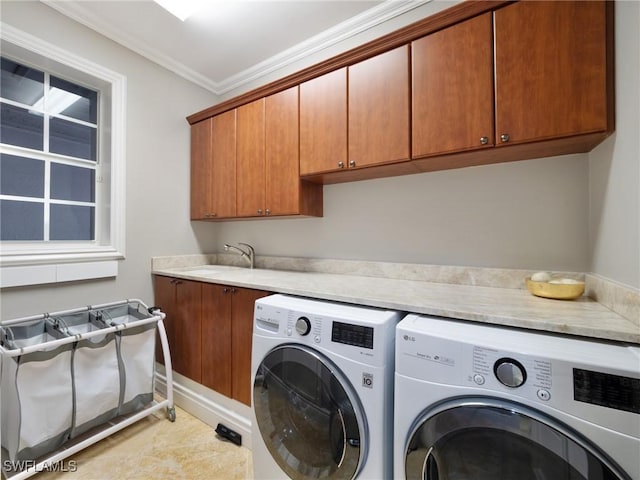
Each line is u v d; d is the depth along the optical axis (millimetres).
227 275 1962
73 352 1453
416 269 1768
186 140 2529
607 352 766
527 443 769
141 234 2193
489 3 1248
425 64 1410
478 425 810
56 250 1793
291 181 1907
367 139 1590
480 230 1604
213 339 1814
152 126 2268
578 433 710
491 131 1249
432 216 1741
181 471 1441
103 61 1973
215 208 2350
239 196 2186
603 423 690
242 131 2168
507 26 1214
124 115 2080
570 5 1103
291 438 1222
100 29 1939
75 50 1834
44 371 1351
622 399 679
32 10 1663
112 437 1675
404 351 956
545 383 750
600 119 1056
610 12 1057
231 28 2018
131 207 2131
